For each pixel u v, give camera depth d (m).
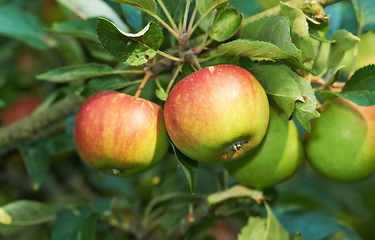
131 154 0.50
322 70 0.58
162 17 0.55
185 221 0.62
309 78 0.55
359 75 0.52
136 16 0.59
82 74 0.55
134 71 0.55
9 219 0.63
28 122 0.65
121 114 0.50
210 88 0.48
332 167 0.55
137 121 0.50
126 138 0.50
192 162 0.52
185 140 0.49
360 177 0.56
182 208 0.67
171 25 0.55
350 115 0.54
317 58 0.56
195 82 0.48
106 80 0.56
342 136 0.54
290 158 0.55
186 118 0.48
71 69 0.55
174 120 0.49
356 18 0.63
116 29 0.47
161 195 0.68
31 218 0.64
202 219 0.61
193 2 0.57
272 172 0.55
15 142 0.67
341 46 0.55
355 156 0.54
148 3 0.49
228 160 0.51
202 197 0.66
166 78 0.60
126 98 0.51
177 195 0.67
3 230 0.66
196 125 0.48
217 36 0.53
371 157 0.54
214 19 0.54
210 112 0.48
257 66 0.50
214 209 0.59
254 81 0.49
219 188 0.65
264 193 0.62
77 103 0.61
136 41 0.48
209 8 0.51
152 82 0.63
